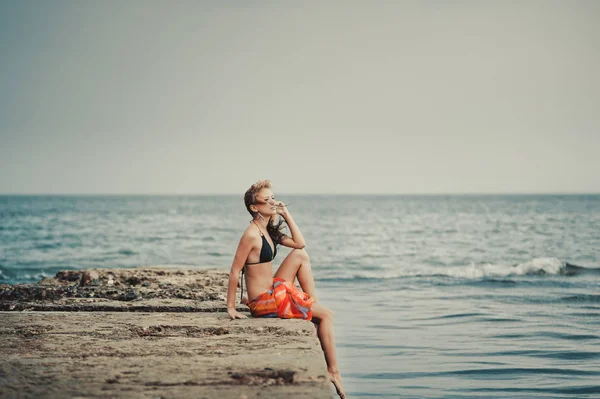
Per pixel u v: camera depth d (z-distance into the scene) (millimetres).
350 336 9578
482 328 10242
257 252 6273
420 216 73625
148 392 3590
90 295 8586
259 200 6266
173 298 8430
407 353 8367
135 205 137125
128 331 5555
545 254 28016
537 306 12922
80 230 45000
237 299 8008
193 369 4133
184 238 38156
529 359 7984
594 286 16703
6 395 3520
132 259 26109
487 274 19781
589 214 73000
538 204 131375
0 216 69438
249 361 4359
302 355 4543
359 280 18609
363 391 6602
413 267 23000
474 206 120938
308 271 6488
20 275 20766
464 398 6355
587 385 6805
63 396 3508
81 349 4816
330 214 83000
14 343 5047
